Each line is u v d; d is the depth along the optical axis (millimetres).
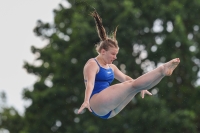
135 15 57812
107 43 22016
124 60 57656
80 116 58844
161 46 57281
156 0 59344
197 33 61938
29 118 64062
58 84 60969
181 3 60844
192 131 53812
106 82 22156
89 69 21609
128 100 22109
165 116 54031
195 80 59625
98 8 59094
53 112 61156
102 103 21438
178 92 59094
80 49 59031
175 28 56656
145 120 53938
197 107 58188
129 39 57844
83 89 60062
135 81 20984
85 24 58438
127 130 54938
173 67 20422
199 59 59812
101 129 56188
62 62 60062
